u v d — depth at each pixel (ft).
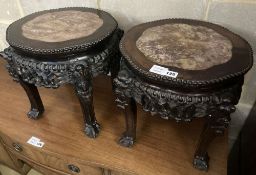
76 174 2.93
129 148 2.66
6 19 3.90
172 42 2.30
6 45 4.32
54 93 3.41
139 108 3.11
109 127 2.89
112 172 2.63
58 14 2.96
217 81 1.84
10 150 3.39
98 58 2.40
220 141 2.70
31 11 3.65
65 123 2.98
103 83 3.53
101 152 2.64
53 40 2.38
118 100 2.30
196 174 2.41
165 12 3.01
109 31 2.50
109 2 3.18
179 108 1.99
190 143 2.69
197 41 2.30
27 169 4.09
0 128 2.98
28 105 3.27
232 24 2.83
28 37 2.46
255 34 2.80
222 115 1.96
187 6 2.88
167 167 2.48
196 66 1.98
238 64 1.99
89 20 2.76
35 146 2.77
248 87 3.17
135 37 2.41
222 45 2.23
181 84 1.86
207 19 2.89
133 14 3.17
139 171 2.46
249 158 2.89
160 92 1.98
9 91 3.50
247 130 3.22
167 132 2.82
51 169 3.10
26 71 2.44
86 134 2.80
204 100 1.91
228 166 3.90
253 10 2.66
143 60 2.07
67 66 2.33
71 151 2.68
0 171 4.20
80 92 2.44
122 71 2.18
